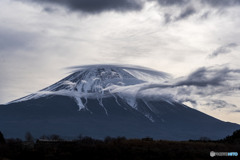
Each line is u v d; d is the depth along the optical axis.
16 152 175.50
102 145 180.38
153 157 163.50
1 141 196.50
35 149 178.75
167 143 186.75
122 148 174.50
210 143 194.50
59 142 193.75
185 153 167.00
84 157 169.38
